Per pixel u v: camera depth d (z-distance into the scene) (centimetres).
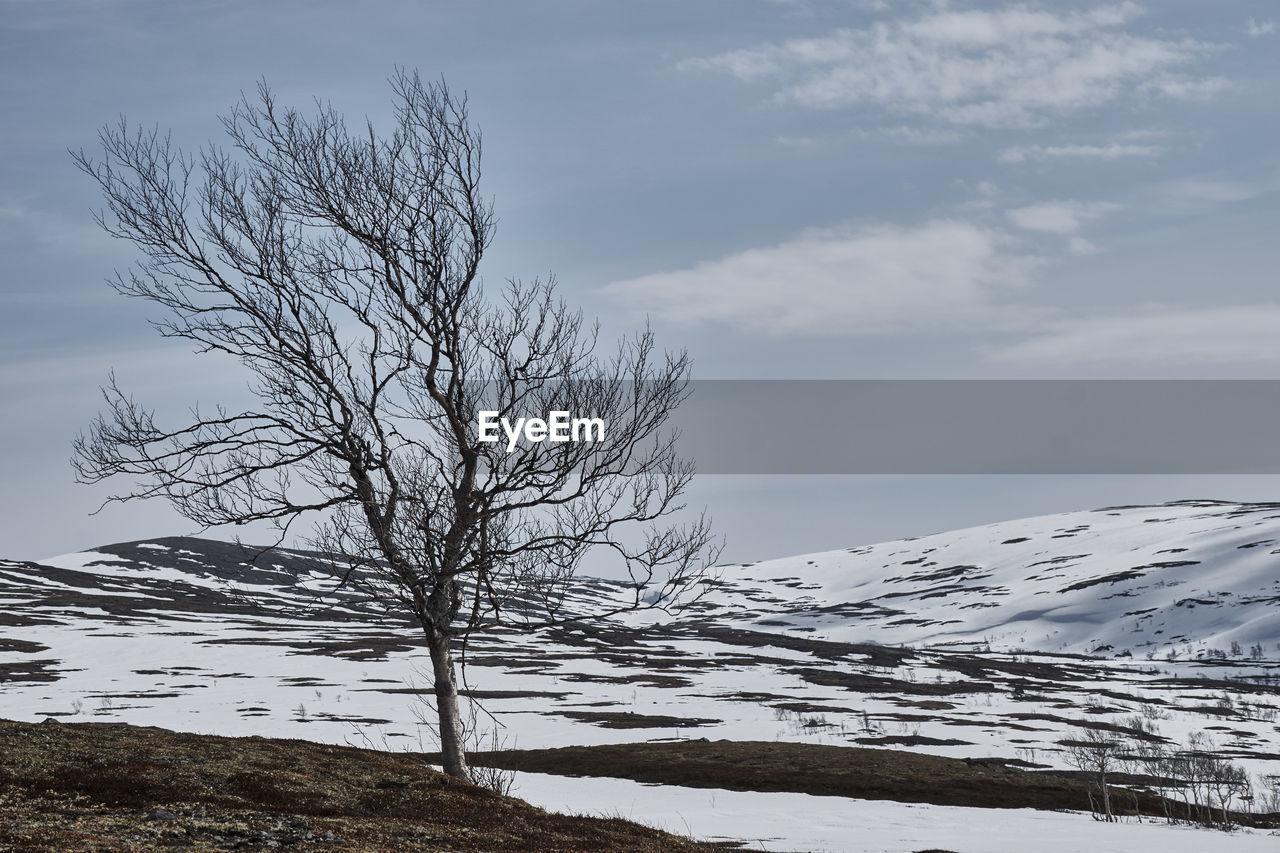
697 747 7262
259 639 15750
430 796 2070
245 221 2308
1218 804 5919
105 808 1653
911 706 11388
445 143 2359
